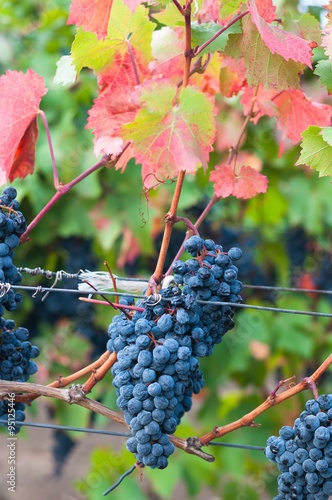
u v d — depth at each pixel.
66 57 1.57
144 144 1.40
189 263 1.38
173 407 1.36
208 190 2.46
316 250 2.77
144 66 1.54
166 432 1.36
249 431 2.49
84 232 2.26
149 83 1.39
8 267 1.42
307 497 1.37
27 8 2.66
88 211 2.27
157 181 1.44
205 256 1.39
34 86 1.51
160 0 1.43
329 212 2.61
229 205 2.57
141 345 1.35
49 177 2.25
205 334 1.39
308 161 1.44
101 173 2.28
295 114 1.59
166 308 1.37
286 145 2.47
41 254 2.40
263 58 1.45
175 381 1.36
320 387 2.61
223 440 2.50
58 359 2.41
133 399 1.35
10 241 1.42
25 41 2.56
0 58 2.42
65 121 2.26
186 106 1.40
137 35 1.51
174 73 1.55
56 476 2.65
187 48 1.43
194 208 2.43
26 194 2.20
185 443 1.43
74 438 2.48
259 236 2.72
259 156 2.53
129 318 1.40
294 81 1.46
